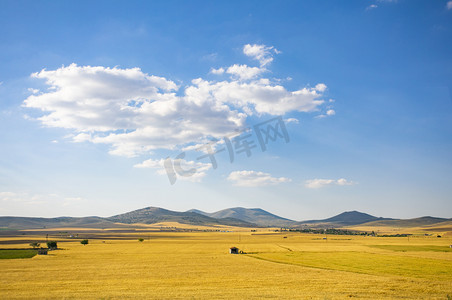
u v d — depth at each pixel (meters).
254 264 75.56
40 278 55.62
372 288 46.03
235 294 41.06
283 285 48.50
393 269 66.94
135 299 37.75
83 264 75.56
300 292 42.69
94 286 47.78
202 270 65.25
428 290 44.81
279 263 77.81
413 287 46.75
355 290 44.47
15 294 41.62
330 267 70.31
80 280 53.44
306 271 64.00
